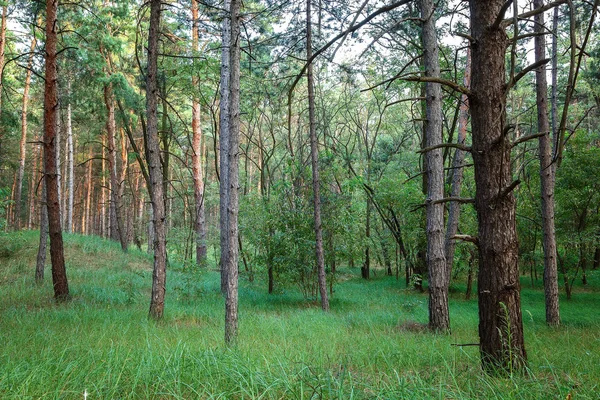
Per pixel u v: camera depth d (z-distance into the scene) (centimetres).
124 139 3020
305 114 2581
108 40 1788
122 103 2211
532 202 1655
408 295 1717
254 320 967
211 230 3494
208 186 3884
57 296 1128
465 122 1303
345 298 1558
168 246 2131
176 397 342
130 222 3572
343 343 682
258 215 1499
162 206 994
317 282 1452
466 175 1650
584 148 1483
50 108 1130
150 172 1001
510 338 408
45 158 1133
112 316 934
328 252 1434
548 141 1022
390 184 1834
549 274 1015
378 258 2511
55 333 697
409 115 2498
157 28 1010
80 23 1806
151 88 1003
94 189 4534
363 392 350
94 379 396
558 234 1545
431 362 496
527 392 339
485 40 427
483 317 427
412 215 1797
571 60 245
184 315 1032
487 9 427
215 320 957
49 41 1127
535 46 997
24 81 2400
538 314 1209
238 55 724
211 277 1953
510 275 417
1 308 1002
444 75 1405
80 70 1888
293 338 741
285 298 1487
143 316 967
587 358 537
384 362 526
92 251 2033
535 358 537
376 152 2608
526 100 2734
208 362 430
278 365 443
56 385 371
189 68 1561
